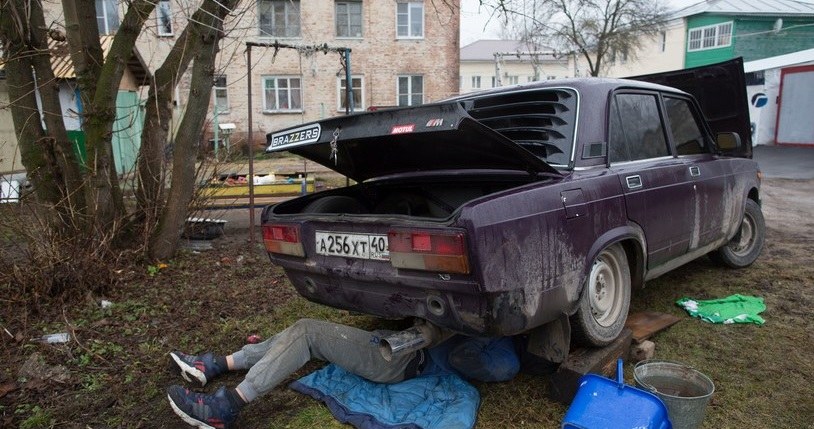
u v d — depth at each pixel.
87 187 5.18
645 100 3.76
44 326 4.07
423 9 22.86
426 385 2.93
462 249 2.28
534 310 2.54
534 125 3.22
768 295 4.43
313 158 3.55
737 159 4.72
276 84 22.42
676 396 2.51
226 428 2.67
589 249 2.86
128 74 15.25
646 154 3.64
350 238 2.77
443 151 3.06
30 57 5.16
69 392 3.22
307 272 3.04
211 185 6.50
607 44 22.34
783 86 19.25
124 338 3.93
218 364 3.20
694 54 30.23
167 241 5.71
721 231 4.34
